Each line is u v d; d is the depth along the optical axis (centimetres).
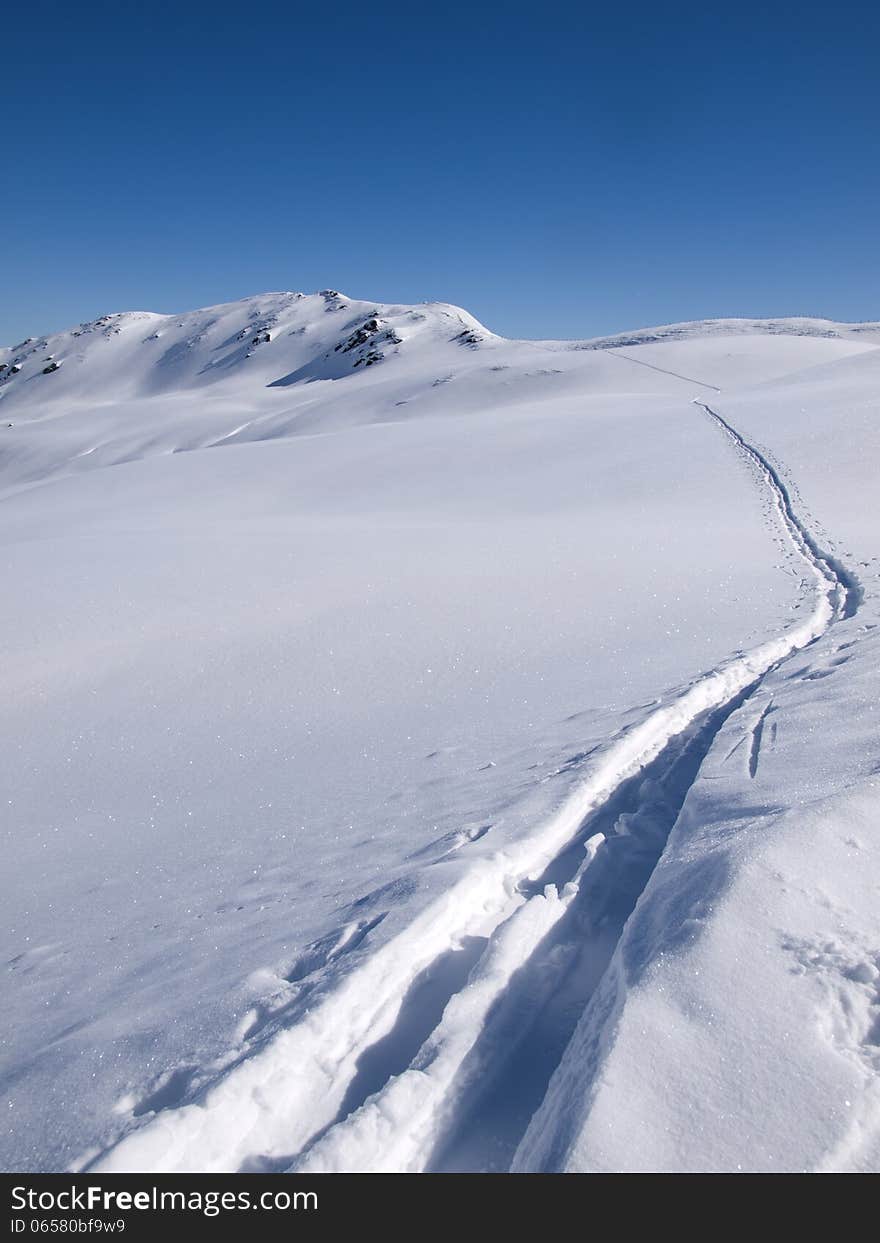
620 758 522
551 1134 224
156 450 9012
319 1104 258
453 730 706
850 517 1730
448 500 2750
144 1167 228
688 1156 203
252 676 928
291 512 2905
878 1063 223
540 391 6912
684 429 3241
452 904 345
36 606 1287
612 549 1520
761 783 409
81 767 729
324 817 553
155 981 365
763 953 264
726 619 987
